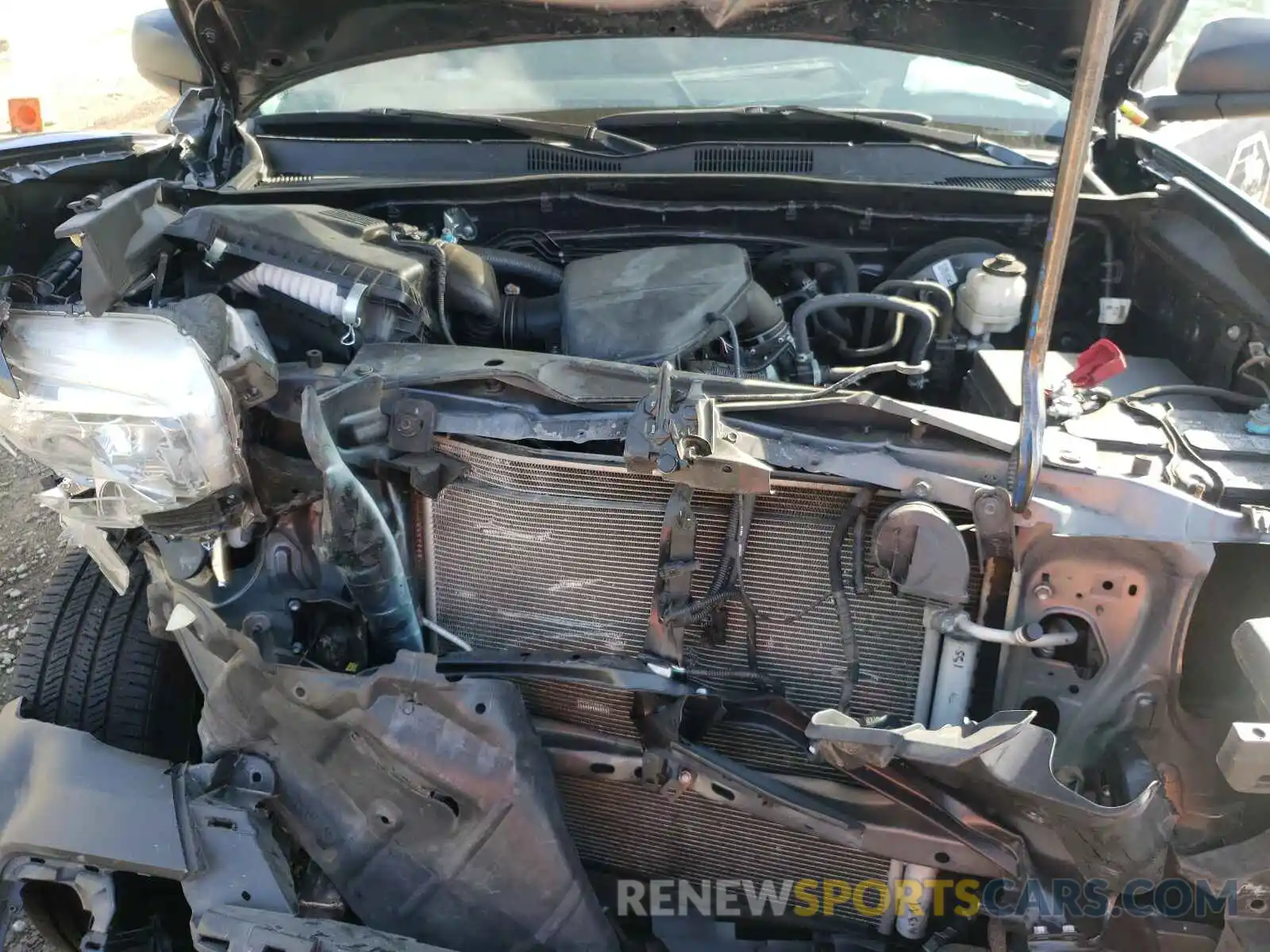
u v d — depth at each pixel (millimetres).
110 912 1937
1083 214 2889
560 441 2051
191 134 3133
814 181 2891
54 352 1873
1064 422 2068
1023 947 2053
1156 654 1909
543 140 3279
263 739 2016
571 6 2984
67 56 10172
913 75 3365
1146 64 2881
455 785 1972
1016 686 2010
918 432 1939
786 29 3072
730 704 2125
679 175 2900
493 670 2172
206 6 2857
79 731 2070
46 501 1942
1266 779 1695
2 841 1928
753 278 2908
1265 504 1898
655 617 2074
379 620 2096
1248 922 1877
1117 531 1828
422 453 2059
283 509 2055
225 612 2100
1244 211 2686
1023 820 1921
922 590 1901
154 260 2199
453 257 2547
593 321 2406
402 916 2033
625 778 2211
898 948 2270
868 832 2010
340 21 3018
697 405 1882
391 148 3221
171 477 1880
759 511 2041
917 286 2758
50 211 2609
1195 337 2592
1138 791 1833
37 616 2555
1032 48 2973
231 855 1930
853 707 2135
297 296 2293
